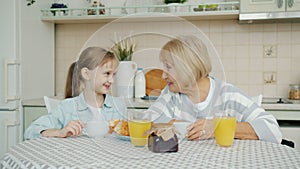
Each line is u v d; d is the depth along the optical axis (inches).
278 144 44.5
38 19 102.1
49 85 109.1
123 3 109.7
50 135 49.5
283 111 84.6
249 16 90.8
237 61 105.0
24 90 94.6
